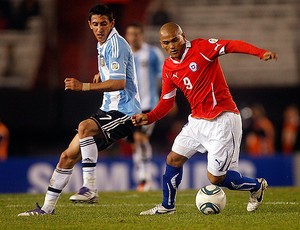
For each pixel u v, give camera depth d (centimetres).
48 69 7438
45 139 7244
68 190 5344
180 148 2842
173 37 2725
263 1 8169
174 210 2922
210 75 2755
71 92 7125
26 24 7725
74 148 2997
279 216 2762
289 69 7675
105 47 3091
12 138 7200
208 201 2847
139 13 7719
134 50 4966
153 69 4972
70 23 7612
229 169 2836
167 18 7738
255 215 2809
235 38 7950
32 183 5534
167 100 2875
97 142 3120
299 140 7162
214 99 2762
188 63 2753
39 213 2903
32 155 7194
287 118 7106
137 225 2552
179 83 2806
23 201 3656
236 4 8144
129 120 3133
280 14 8100
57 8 7662
